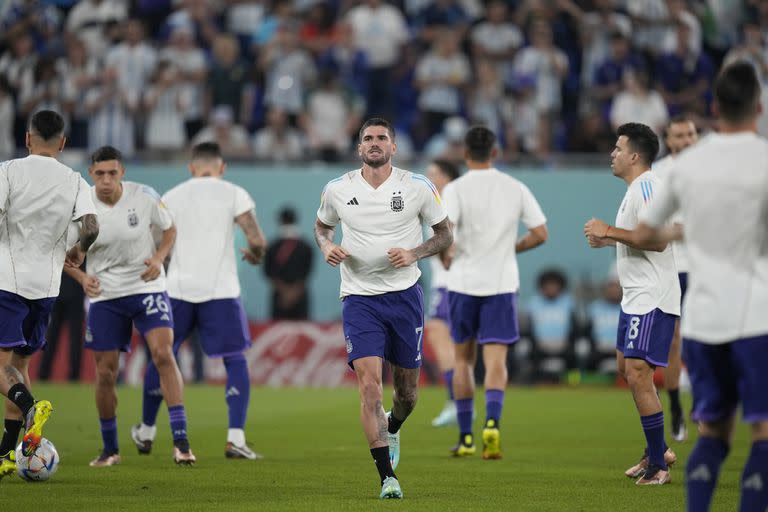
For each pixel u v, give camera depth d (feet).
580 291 215.31
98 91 241.35
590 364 205.57
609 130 239.71
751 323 58.34
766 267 59.00
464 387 113.50
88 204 89.86
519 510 75.25
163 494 83.20
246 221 115.03
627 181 92.73
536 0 255.50
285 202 220.43
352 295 84.07
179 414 103.19
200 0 256.11
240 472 97.71
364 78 253.03
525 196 114.93
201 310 113.19
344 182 84.28
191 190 114.01
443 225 84.89
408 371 85.51
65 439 125.29
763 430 58.80
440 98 245.24
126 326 103.55
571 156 221.05
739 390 59.52
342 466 102.63
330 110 244.01
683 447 120.26
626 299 92.02
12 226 87.56
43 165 88.58
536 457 111.65
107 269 102.32
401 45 256.73
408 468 102.06
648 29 256.73
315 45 251.19
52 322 203.10
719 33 261.65
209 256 113.29
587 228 86.58
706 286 59.31
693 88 248.32
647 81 238.07
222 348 112.78
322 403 174.91
